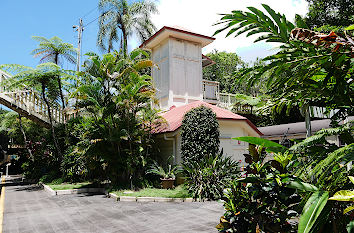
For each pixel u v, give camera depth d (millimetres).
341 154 1800
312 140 2332
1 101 13523
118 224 6266
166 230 5613
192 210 7508
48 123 16469
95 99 11773
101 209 8023
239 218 2938
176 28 16609
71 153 13453
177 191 10109
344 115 2992
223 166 9375
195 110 10570
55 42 15148
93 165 11750
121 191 10430
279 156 2717
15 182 17969
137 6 24750
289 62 2373
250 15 2311
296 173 2600
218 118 12109
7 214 7773
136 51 12445
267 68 2490
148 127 12266
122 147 11797
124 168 11211
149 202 8891
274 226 2652
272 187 2750
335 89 2393
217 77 39344
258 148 3174
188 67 17109
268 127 18094
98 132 11406
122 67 12617
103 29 23953
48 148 16359
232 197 3119
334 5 16312
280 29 2281
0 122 27203
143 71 23609
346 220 2029
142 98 11688
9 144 28266
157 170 11328
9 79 13133
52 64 13266
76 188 12016
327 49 2172
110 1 23984
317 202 1722
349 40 1796
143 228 5844
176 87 16453
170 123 12898
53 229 6039
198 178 9336
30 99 15180
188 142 10281
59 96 16109
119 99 11383
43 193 11891
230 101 20375
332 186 2135
